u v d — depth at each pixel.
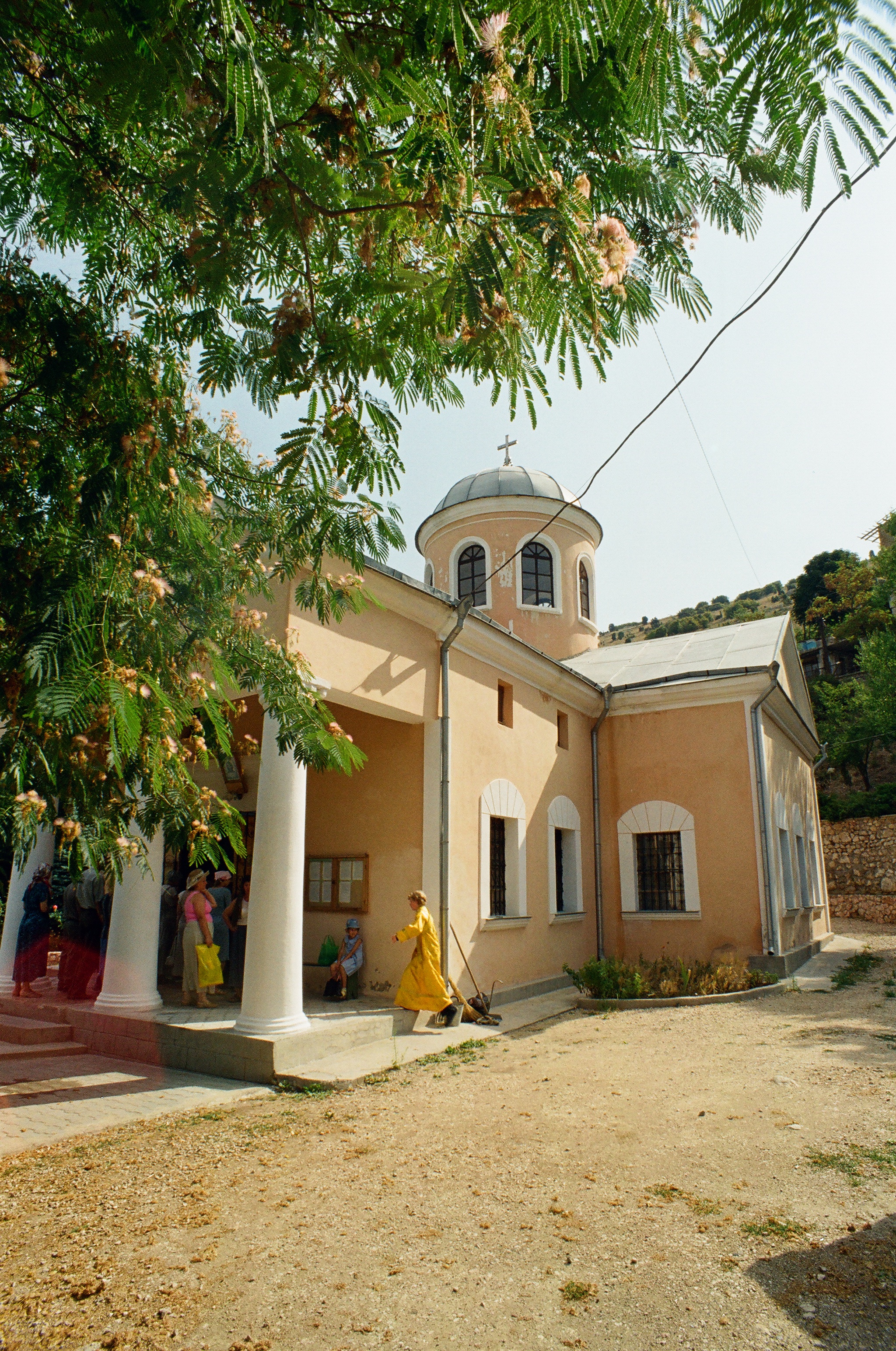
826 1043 7.53
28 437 2.84
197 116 2.18
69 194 2.82
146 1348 2.91
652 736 14.32
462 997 9.07
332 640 8.22
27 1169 4.84
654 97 1.92
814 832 20.02
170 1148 5.18
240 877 10.29
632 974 10.87
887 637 32.69
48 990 10.40
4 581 2.51
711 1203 4.03
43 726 2.30
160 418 3.11
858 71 1.75
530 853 11.79
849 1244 3.53
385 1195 4.29
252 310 2.98
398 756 10.10
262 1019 7.12
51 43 2.17
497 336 2.41
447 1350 2.87
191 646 3.35
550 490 18.67
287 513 3.70
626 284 2.69
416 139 2.21
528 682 12.45
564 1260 3.50
